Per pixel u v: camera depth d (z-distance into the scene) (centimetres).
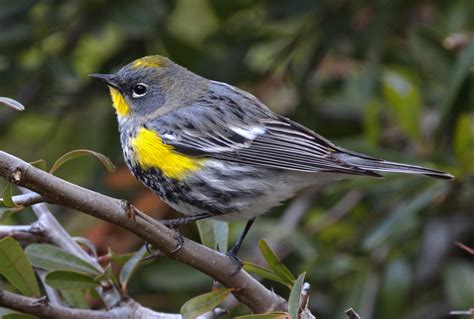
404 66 1278
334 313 1166
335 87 1305
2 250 679
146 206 1191
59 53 1256
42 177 623
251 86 1327
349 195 1216
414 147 1198
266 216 1248
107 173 1258
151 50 1309
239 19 1326
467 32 1186
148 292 1173
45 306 688
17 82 1246
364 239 1140
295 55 1323
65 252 743
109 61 1302
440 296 1214
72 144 1377
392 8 1230
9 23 1221
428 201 1087
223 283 711
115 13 1233
